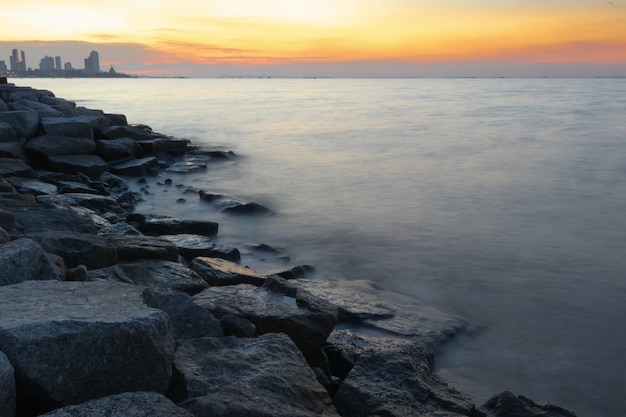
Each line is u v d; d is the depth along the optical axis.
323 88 145.38
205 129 38.34
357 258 11.68
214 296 6.95
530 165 23.45
